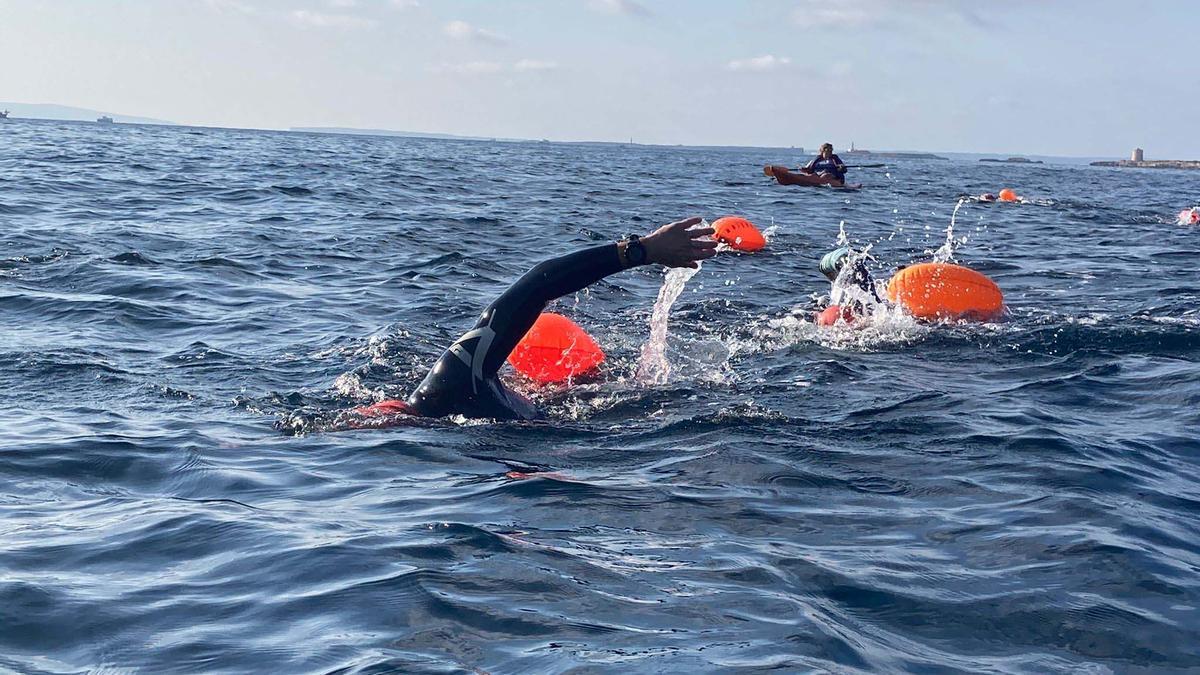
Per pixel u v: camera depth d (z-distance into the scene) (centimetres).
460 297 1113
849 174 5506
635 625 345
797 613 356
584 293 1108
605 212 2252
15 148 3781
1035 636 350
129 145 4738
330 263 1328
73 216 1691
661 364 781
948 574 399
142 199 2070
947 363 813
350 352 817
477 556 405
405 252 1461
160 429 603
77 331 869
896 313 945
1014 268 1449
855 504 484
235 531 435
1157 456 574
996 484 517
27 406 647
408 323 942
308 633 338
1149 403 693
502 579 382
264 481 514
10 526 441
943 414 653
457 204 2331
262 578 384
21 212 1691
